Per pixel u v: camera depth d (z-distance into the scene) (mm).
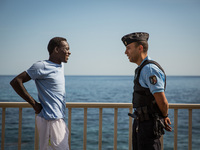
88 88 55344
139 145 1995
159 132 1922
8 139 9867
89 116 18297
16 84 1983
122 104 2619
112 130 13164
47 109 2143
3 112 2625
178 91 46406
